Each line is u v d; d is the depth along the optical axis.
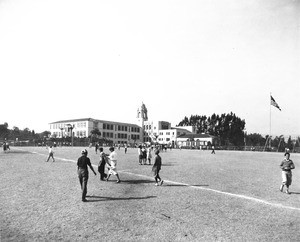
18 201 10.50
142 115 130.75
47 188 13.03
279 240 7.20
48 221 8.28
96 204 10.27
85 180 10.77
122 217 8.77
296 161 34.50
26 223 8.08
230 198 11.88
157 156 14.70
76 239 6.98
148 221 8.45
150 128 127.69
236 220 8.81
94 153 41.56
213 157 40.69
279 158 41.88
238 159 37.31
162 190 13.23
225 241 7.10
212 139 104.69
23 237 7.05
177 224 8.25
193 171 21.30
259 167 26.39
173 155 44.78
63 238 7.02
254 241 7.13
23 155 34.88
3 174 17.42
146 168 22.45
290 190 14.18
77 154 38.31
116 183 15.01
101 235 7.27
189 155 45.44
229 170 22.89
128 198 11.36
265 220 8.87
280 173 21.77
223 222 8.57
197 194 12.49
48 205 10.01
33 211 9.24
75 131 109.62
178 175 18.69
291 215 9.48
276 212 9.83
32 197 11.16
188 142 106.31
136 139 125.62
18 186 13.40
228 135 121.31
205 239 7.19
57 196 11.41
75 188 13.18
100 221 8.35
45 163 24.86
